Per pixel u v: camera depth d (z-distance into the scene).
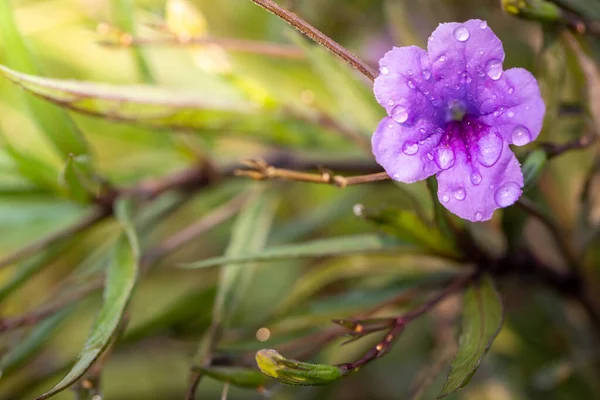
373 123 0.55
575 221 0.55
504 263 0.52
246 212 0.56
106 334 0.48
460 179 0.45
